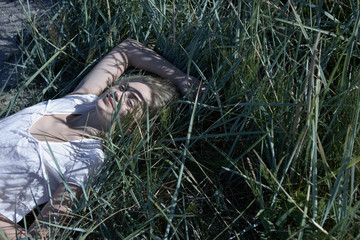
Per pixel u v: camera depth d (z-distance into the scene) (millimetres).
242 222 1933
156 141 2148
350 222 1572
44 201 2031
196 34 2447
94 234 1896
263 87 2031
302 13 2240
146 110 2080
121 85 2289
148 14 2578
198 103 2227
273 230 1693
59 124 2223
